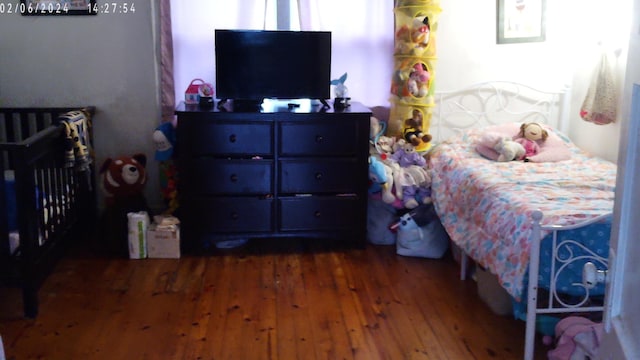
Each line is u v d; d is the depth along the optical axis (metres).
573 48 4.11
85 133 3.64
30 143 2.71
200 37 3.95
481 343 2.65
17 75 3.95
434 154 3.92
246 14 3.93
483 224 2.95
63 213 3.36
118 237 3.68
